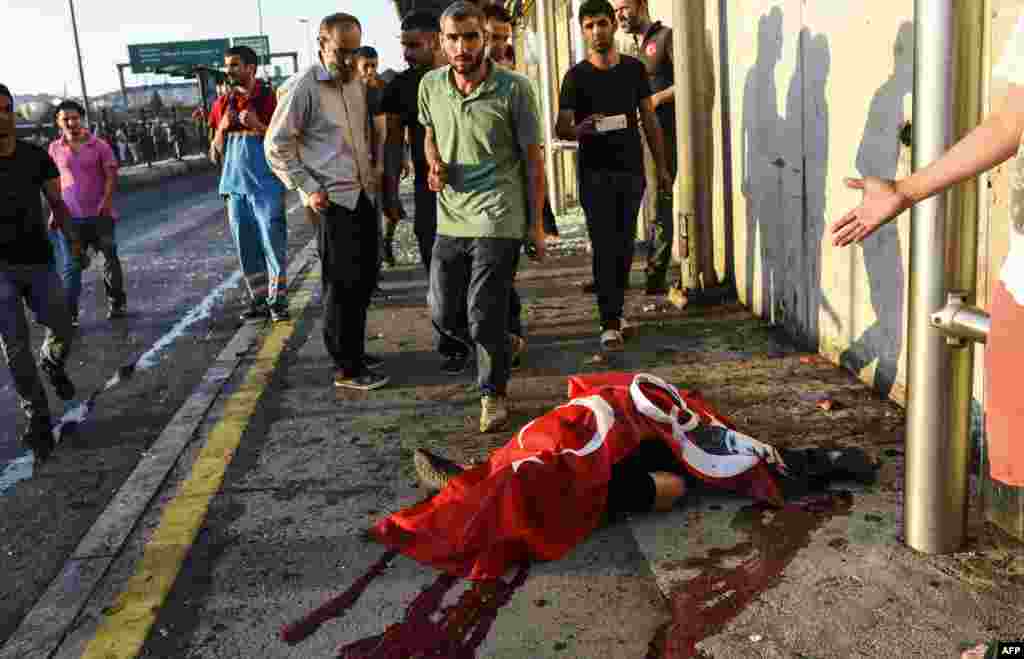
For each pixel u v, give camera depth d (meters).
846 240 1.95
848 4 4.30
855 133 4.32
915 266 2.70
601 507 3.22
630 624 2.68
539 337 5.93
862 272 4.41
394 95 5.32
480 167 4.26
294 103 4.73
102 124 35.03
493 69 4.24
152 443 4.75
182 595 3.03
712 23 6.46
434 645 2.65
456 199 4.32
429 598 2.89
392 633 2.72
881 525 3.11
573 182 12.80
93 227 7.75
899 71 3.84
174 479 4.06
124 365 6.40
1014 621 2.55
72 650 2.79
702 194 6.23
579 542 3.15
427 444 4.21
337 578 3.05
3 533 3.78
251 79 6.75
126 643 2.79
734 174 6.29
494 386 4.30
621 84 5.40
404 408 4.74
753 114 5.78
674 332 5.75
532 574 2.98
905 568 2.84
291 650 2.68
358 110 4.95
